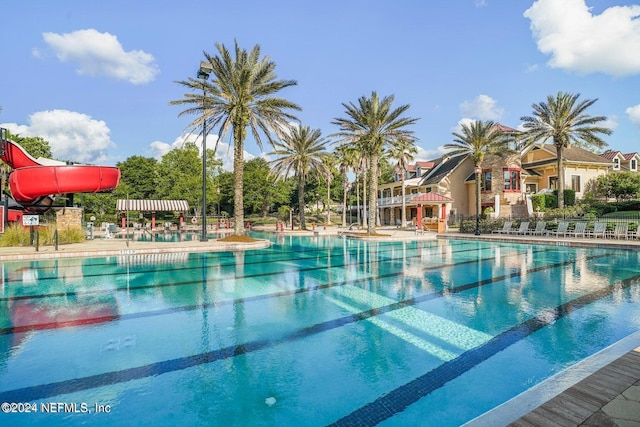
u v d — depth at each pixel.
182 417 3.57
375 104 25.14
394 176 52.94
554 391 3.34
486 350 5.14
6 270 12.00
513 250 18.22
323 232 34.41
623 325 6.16
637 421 2.79
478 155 30.14
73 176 19.95
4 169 26.00
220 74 20.80
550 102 30.39
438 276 10.95
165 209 36.16
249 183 53.50
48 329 6.13
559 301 7.80
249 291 8.97
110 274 11.37
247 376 4.42
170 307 7.49
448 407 3.71
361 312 7.08
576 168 36.53
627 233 19.98
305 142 36.44
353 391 4.05
